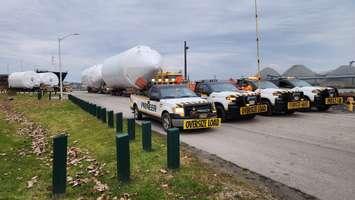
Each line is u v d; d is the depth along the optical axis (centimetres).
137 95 1625
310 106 1762
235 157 855
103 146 995
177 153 716
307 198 568
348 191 600
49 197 612
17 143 1177
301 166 762
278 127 1323
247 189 601
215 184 619
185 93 1389
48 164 859
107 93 4703
